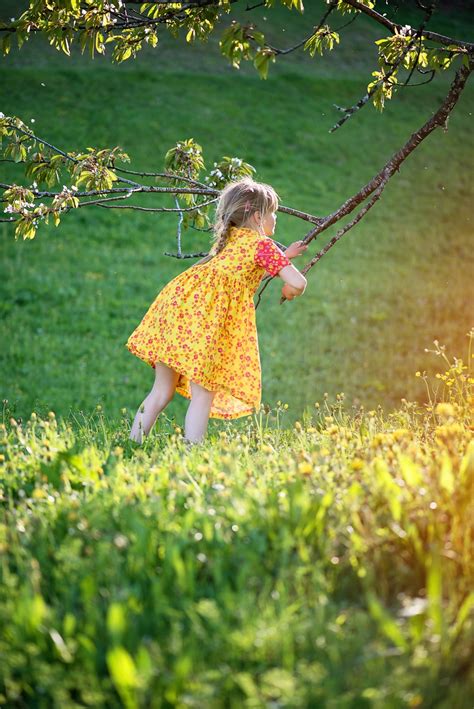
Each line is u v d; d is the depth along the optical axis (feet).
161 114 75.61
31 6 14.83
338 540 8.38
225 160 18.57
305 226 63.77
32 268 51.96
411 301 52.42
